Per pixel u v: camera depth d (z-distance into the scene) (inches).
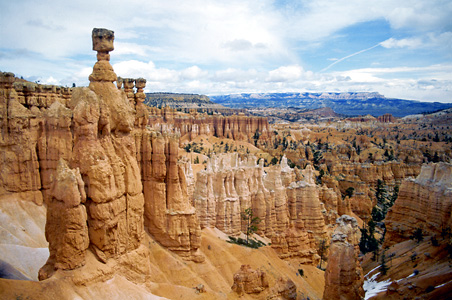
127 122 1911.9
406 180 3312.0
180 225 2409.0
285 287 2170.3
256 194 3636.8
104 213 1593.3
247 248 2864.2
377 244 3831.2
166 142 2422.5
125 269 1792.6
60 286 1389.0
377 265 3034.0
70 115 2324.1
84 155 1584.6
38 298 1312.7
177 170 2455.7
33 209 2304.4
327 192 4653.1
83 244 1503.4
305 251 3221.0
